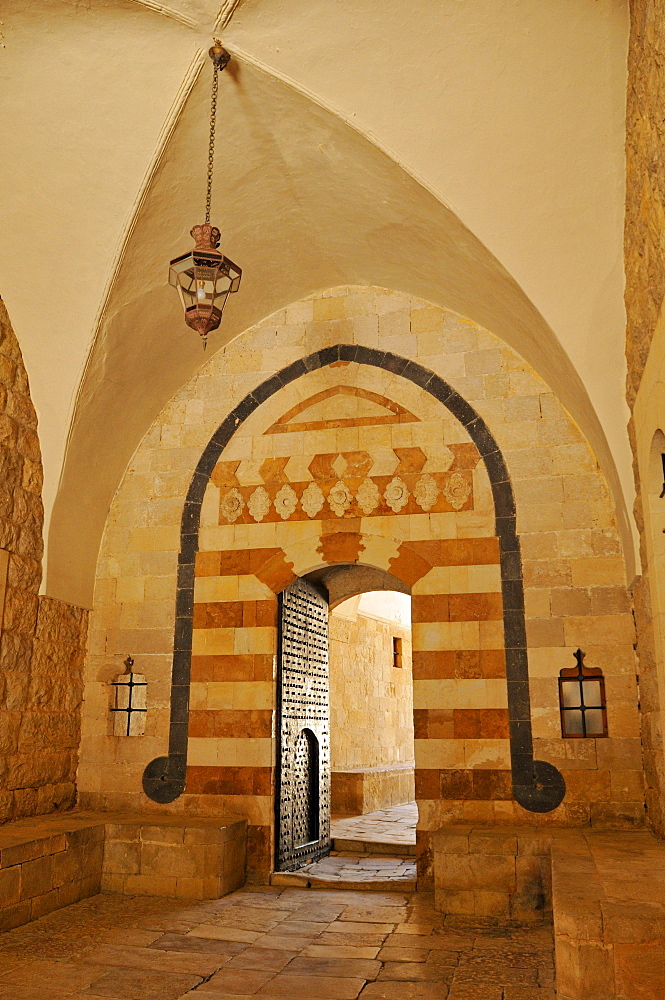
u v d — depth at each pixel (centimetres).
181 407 970
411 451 886
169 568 927
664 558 625
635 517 718
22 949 589
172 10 606
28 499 845
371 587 1108
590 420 766
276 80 663
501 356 881
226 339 964
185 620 909
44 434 862
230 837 789
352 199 789
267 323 968
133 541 945
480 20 579
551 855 614
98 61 641
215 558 916
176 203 768
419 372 902
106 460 933
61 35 620
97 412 887
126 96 666
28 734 820
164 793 866
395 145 682
